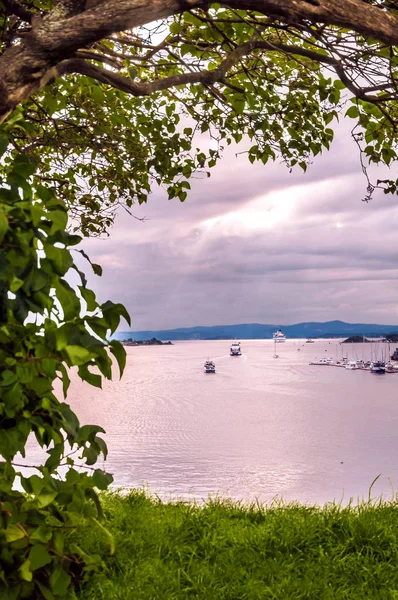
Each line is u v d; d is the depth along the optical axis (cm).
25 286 242
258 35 377
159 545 504
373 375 19675
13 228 235
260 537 525
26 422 276
